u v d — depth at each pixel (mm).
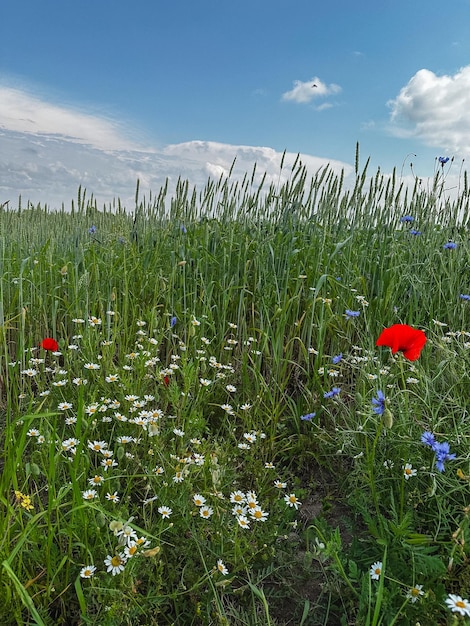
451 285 1305
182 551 637
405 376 974
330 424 1005
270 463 852
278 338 1094
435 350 1103
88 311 1256
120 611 531
